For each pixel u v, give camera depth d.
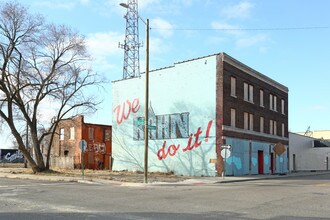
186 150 36.25
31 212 11.62
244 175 36.69
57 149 55.00
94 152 52.59
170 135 37.72
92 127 52.91
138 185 23.70
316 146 62.84
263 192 18.72
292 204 13.84
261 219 10.55
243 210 12.27
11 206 13.03
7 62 35.38
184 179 29.22
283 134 48.88
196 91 36.16
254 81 41.00
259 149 41.16
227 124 34.78
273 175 39.09
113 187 21.94
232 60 36.31
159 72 39.38
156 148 38.78
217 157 33.94
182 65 37.50
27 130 48.88
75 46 38.03
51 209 12.30
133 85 42.03
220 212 11.80
